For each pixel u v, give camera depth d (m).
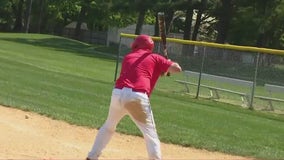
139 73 10.27
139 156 12.48
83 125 15.77
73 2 98.62
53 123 15.73
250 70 26.30
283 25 54.94
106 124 10.80
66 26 111.75
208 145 14.35
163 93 27.64
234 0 61.94
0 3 99.31
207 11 70.19
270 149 14.66
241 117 21.38
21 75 27.69
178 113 20.17
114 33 96.38
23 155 11.34
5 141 12.61
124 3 65.31
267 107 25.27
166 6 62.12
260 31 55.19
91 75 35.56
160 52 27.78
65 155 11.84
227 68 27.36
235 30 62.84
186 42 27.56
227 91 26.14
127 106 10.19
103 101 21.38
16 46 58.31
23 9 102.12
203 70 28.39
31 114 16.81
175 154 13.16
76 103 20.00
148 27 92.69
